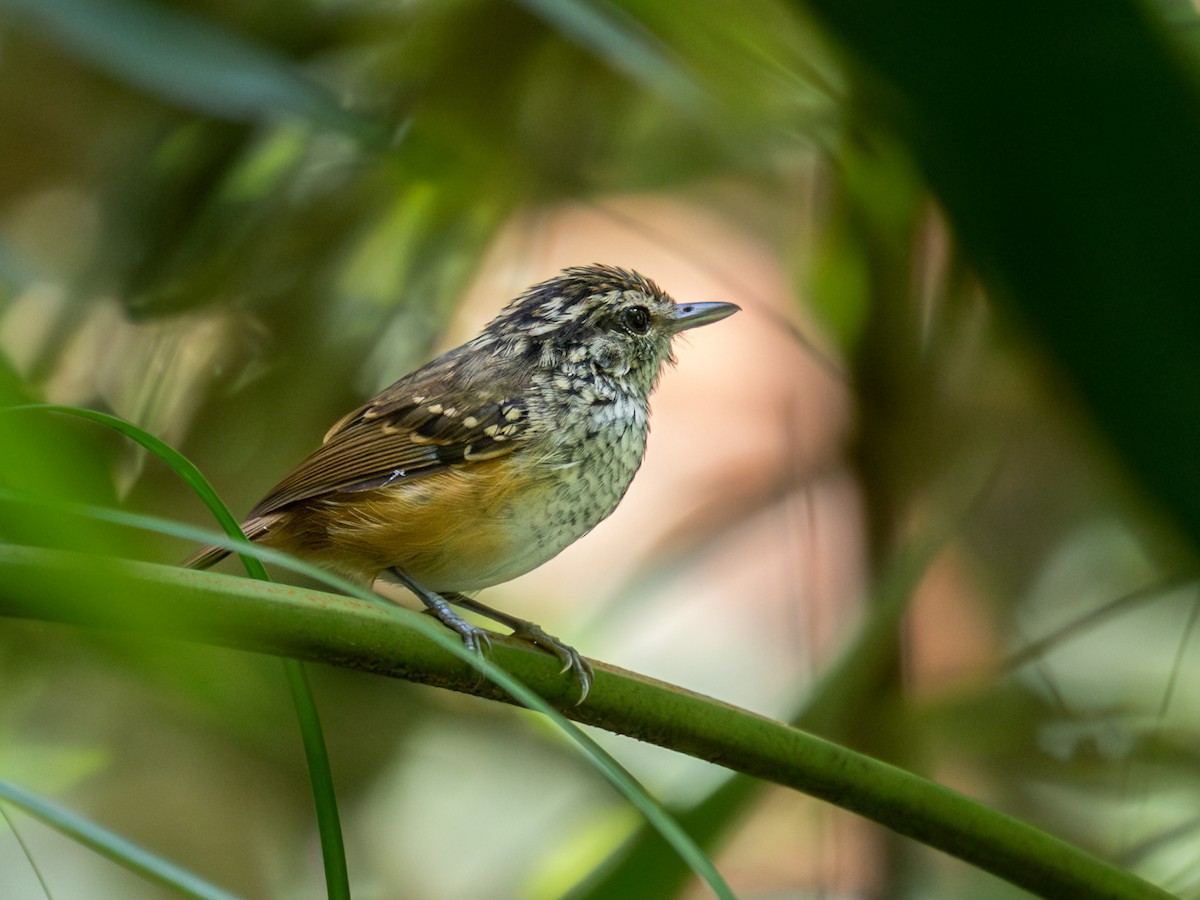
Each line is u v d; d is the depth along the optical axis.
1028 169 3.72
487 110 10.86
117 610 3.63
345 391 11.23
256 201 11.02
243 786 10.99
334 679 10.93
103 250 10.99
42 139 11.15
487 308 12.68
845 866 10.17
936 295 9.85
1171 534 4.21
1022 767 9.98
